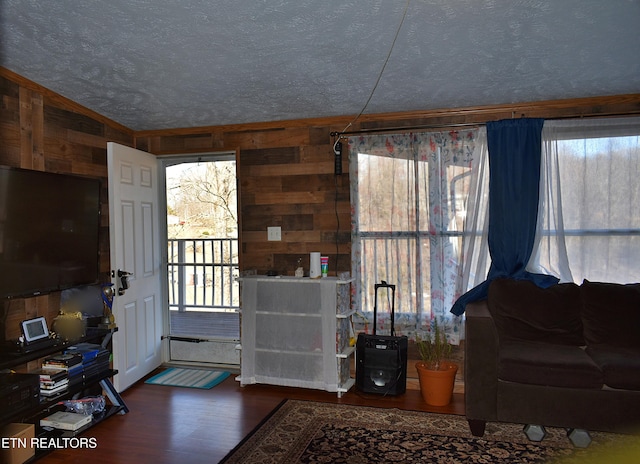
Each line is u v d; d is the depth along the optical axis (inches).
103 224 150.3
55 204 117.6
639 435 98.5
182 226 265.1
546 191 133.4
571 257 133.1
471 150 138.0
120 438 113.2
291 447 106.4
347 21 96.3
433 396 129.3
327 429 115.3
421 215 142.0
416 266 142.5
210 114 149.2
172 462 101.6
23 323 107.7
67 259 121.8
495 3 89.8
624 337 118.7
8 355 100.5
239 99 137.2
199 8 91.0
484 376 109.8
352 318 147.8
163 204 169.5
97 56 109.8
